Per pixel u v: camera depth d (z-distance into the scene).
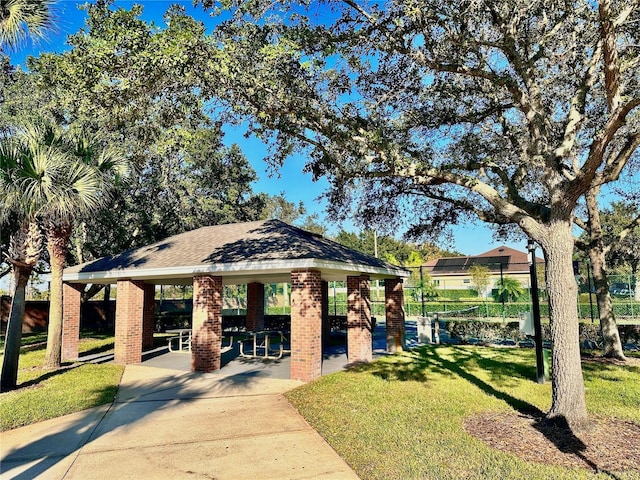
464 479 4.70
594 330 15.52
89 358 14.77
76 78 6.78
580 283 25.52
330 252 11.97
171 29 6.62
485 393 8.66
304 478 4.91
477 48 7.72
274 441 6.20
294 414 7.63
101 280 14.68
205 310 11.92
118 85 6.83
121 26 6.52
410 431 6.38
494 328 17.38
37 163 9.44
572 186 6.38
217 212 27.98
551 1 7.53
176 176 24.58
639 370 11.04
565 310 6.59
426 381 9.88
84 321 26.44
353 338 13.23
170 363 13.48
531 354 14.09
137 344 13.66
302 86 7.70
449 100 9.97
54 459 5.62
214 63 6.81
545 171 6.97
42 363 13.16
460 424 6.72
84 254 22.27
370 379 10.19
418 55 7.55
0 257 15.98
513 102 9.41
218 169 31.20
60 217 11.01
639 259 27.02
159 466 5.34
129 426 7.04
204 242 14.33
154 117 7.77
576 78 9.19
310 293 10.53
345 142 7.92
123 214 21.88
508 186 7.93
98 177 11.27
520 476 4.75
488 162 8.16
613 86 5.68
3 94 17.05
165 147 7.77
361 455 5.51
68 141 11.42
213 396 9.07
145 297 17.23
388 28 7.65
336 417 7.20
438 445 5.78
